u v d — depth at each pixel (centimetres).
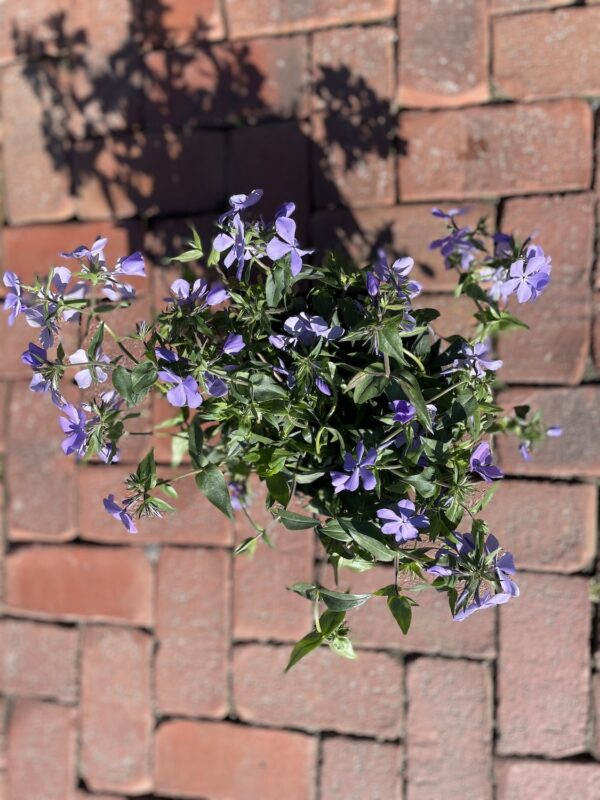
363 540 69
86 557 108
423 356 74
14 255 109
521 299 74
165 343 72
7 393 109
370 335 69
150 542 106
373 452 66
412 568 72
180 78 105
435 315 75
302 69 102
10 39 109
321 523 71
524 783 99
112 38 106
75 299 75
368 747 102
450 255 85
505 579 69
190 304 71
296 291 84
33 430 108
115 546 107
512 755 99
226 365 70
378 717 101
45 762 109
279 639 103
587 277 97
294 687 103
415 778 101
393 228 101
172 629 106
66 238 108
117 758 108
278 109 103
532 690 99
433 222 100
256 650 104
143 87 106
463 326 95
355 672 102
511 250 81
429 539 73
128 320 83
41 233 108
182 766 106
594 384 97
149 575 106
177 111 105
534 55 98
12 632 110
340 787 102
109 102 106
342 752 102
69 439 70
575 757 98
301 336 70
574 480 98
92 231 107
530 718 99
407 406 68
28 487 109
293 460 74
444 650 100
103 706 108
